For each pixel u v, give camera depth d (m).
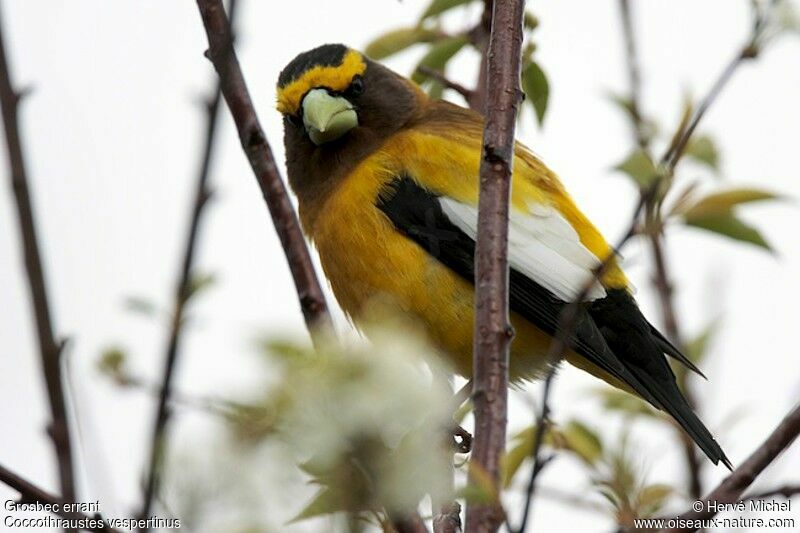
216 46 6.73
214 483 3.94
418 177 8.77
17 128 6.95
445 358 8.73
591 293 8.29
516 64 5.66
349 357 3.87
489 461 4.75
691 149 7.18
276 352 3.91
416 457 3.91
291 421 3.85
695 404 9.17
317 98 9.12
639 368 8.40
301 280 6.91
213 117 6.55
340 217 8.84
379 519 4.18
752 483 5.81
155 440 4.71
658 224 6.05
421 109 9.51
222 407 3.96
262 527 3.93
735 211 7.27
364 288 8.79
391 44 8.34
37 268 6.71
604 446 6.73
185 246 6.41
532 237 8.59
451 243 8.58
